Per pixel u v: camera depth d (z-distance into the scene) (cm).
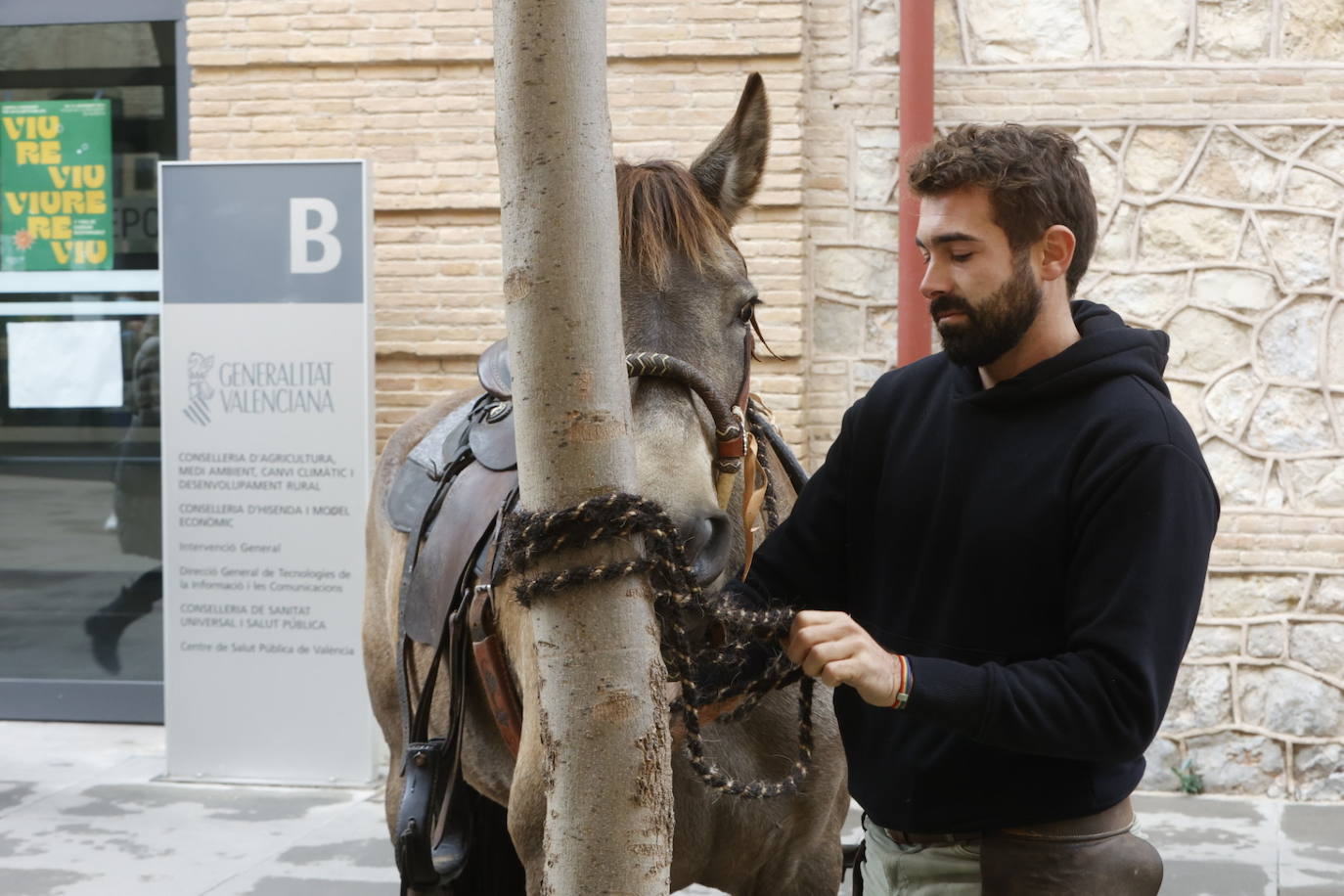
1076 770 183
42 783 570
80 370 668
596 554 147
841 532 212
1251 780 559
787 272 579
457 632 264
